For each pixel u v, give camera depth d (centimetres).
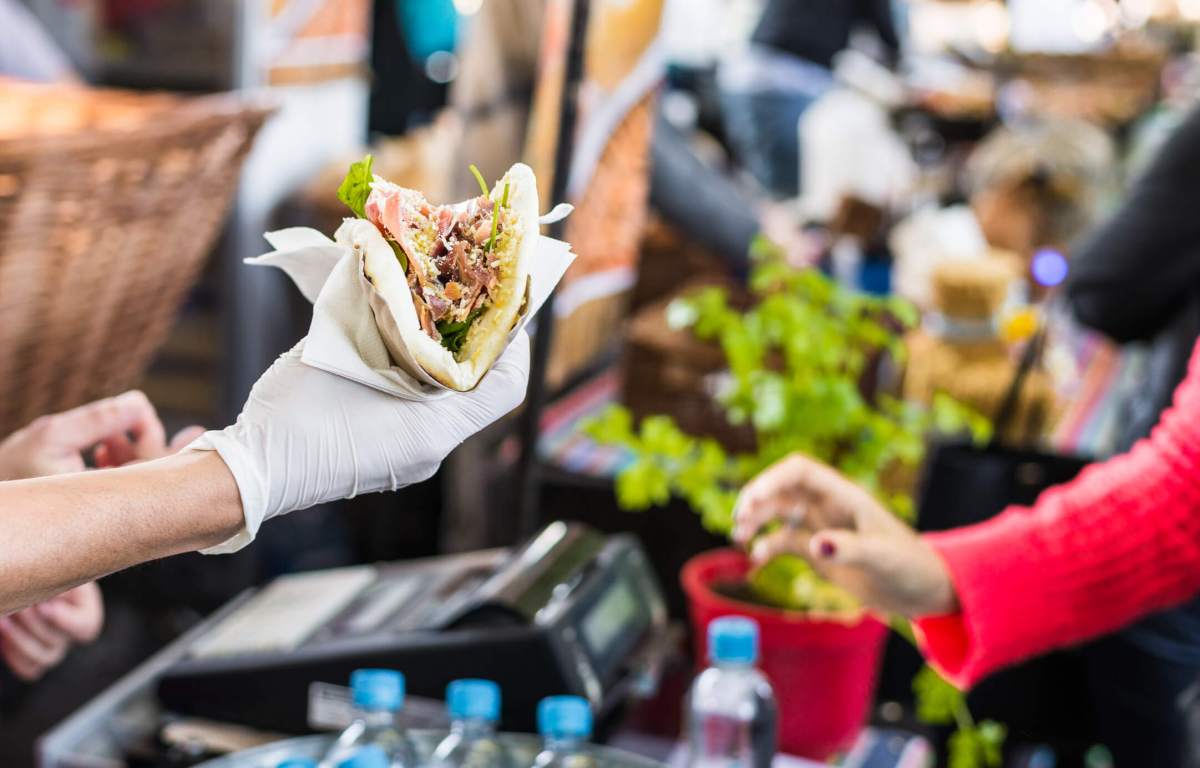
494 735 136
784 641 159
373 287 77
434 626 147
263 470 77
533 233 82
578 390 273
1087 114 479
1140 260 198
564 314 213
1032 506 191
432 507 309
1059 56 532
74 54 328
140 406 122
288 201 357
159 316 160
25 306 134
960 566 148
